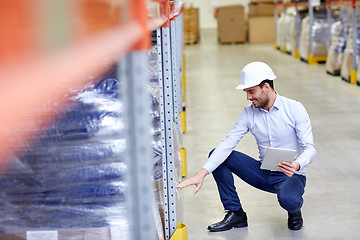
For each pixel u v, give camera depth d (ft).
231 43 63.26
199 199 13.98
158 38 9.49
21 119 6.14
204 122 23.70
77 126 6.25
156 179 10.19
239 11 62.49
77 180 6.36
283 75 36.09
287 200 10.78
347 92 28.66
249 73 10.61
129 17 2.38
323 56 40.11
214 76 37.70
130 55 3.18
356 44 30.30
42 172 6.31
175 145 13.10
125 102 3.27
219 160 10.91
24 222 6.48
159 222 8.65
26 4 1.03
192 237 11.39
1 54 0.99
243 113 11.30
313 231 11.48
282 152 10.21
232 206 11.62
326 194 13.87
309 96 28.25
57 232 6.49
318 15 40.09
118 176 6.38
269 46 57.21
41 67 1.06
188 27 64.03
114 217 6.45
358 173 15.53
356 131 20.56
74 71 1.26
